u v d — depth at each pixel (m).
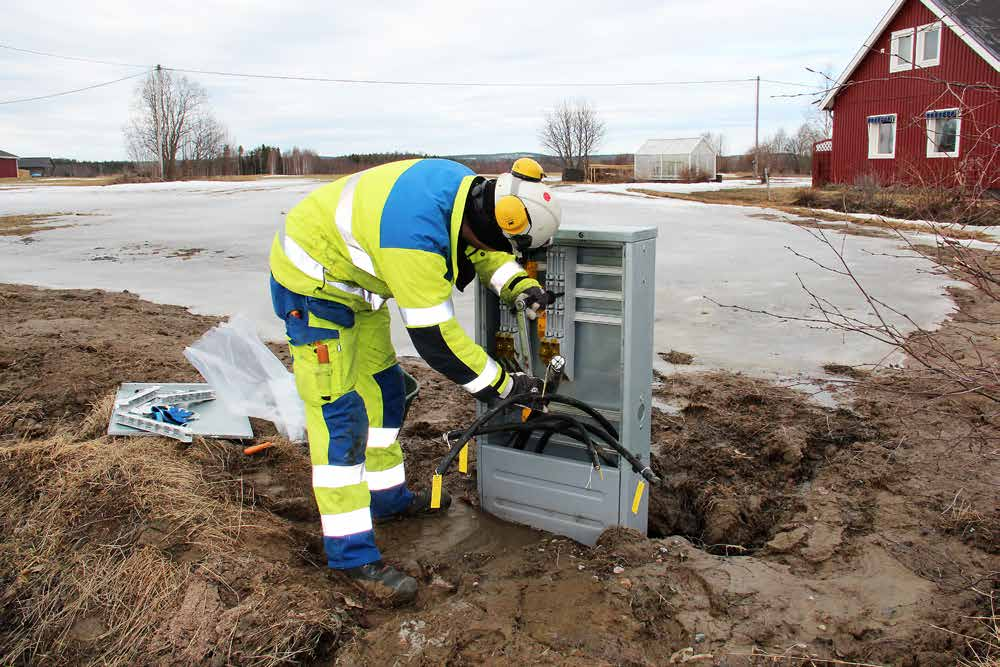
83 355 5.43
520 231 2.71
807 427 4.57
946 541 3.23
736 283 9.46
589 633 2.60
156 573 2.77
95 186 39.66
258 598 2.68
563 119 52.59
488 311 3.51
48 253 12.70
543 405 3.16
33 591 2.75
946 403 4.75
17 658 2.54
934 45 21.08
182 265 11.23
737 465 4.22
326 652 2.58
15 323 6.70
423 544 3.41
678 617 2.69
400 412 3.48
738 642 2.55
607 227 3.24
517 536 3.48
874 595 2.81
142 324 6.99
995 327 6.92
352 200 2.79
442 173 2.77
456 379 2.85
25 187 39.69
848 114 23.95
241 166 62.00
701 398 5.17
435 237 2.66
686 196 25.42
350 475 2.98
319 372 2.92
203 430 4.07
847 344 6.52
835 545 3.23
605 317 3.32
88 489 3.24
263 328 7.22
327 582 2.92
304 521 3.56
